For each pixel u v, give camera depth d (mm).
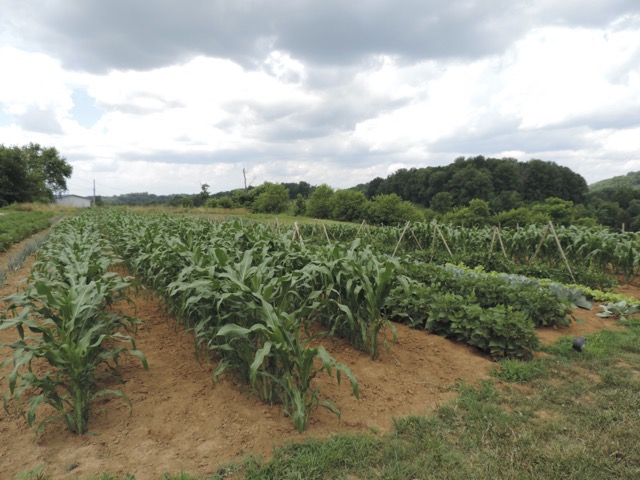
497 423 3541
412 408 3854
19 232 19062
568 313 6320
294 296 4910
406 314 6238
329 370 3102
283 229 16047
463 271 9039
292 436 3344
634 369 4641
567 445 3236
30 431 3398
